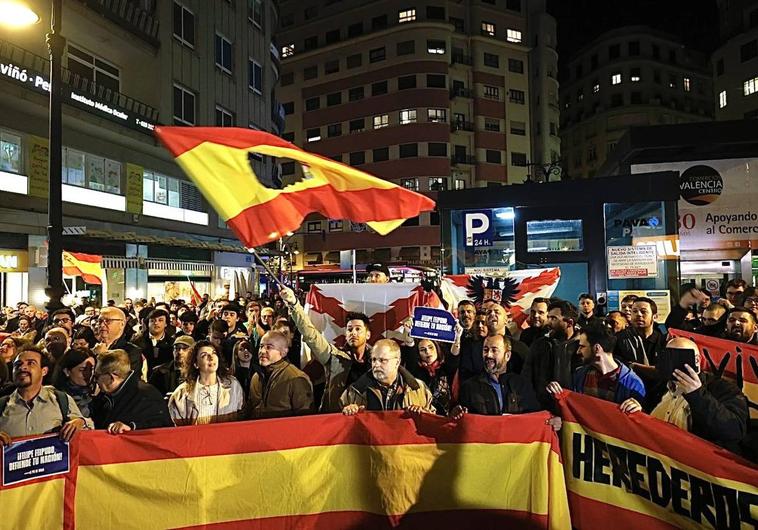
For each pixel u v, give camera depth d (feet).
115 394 12.99
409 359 17.57
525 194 39.14
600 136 237.25
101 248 61.05
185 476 11.83
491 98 183.62
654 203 37.14
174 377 18.94
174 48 77.25
